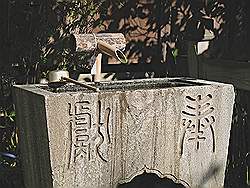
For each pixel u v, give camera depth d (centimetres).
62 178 397
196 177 440
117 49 482
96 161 406
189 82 468
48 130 389
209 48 620
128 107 410
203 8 721
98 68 521
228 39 739
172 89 422
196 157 438
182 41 705
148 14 696
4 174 570
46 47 599
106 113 405
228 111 446
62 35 607
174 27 707
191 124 432
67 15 609
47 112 387
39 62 596
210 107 438
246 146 588
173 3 706
